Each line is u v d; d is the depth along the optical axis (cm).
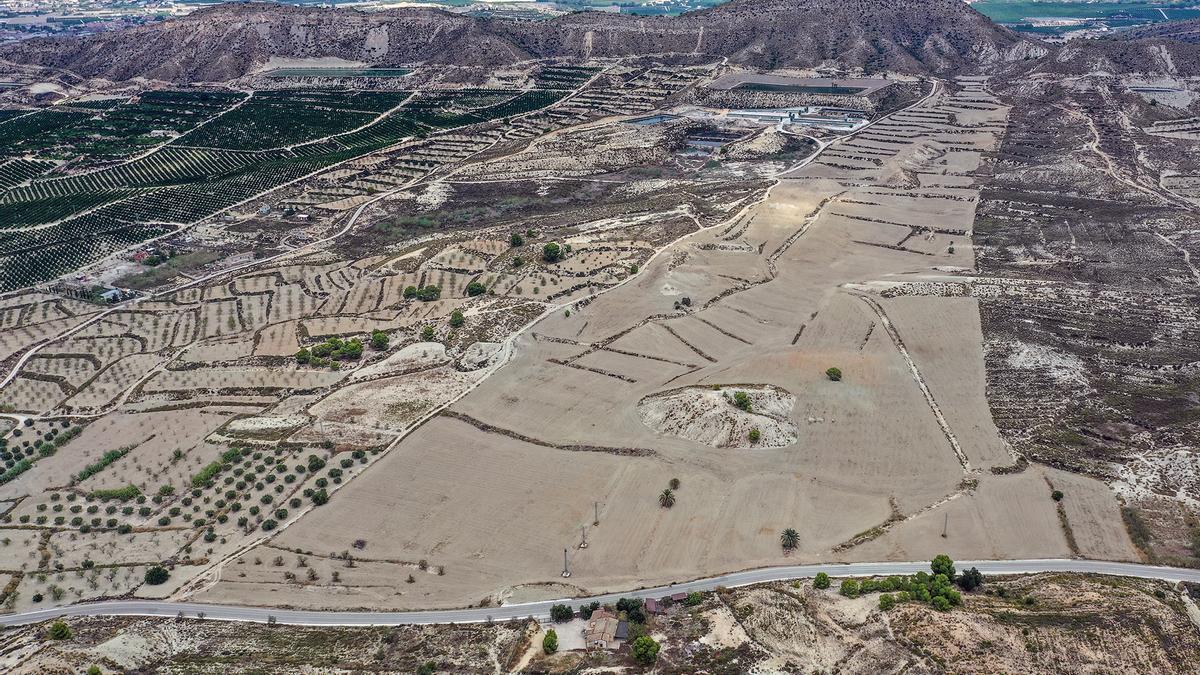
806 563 12756
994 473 14625
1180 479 14238
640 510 13975
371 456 15550
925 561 12688
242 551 13375
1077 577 12181
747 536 13350
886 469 14825
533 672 10725
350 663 10975
